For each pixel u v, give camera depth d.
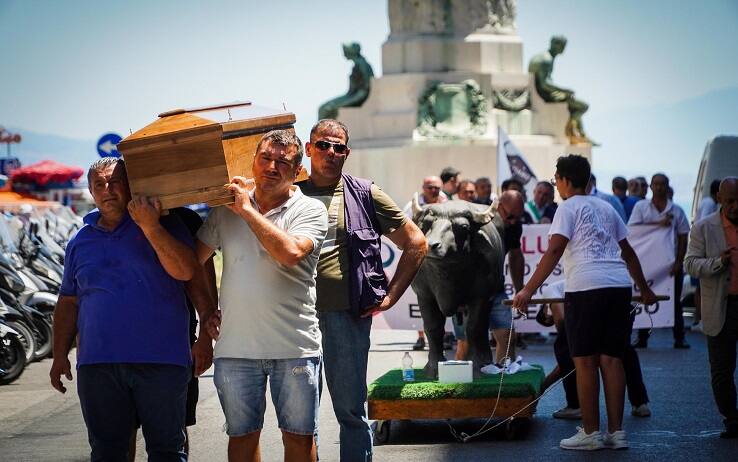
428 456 10.62
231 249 7.93
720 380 11.25
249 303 7.85
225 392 7.91
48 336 17.97
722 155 23.67
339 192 9.11
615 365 10.72
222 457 10.91
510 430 11.22
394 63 33.72
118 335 7.74
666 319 18.61
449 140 32.41
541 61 34.28
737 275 11.16
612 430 10.77
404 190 32.25
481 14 33.94
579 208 10.66
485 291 11.88
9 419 13.14
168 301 7.82
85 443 11.72
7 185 39.19
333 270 8.90
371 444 8.95
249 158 8.23
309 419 7.93
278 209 7.99
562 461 10.34
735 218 11.16
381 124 33.31
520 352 18.08
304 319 7.93
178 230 7.88
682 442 11.11
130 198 7.91
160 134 7.55
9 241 18.81
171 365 7.81
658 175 18.64
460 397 11.11
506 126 33.56
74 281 8.03
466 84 32.97
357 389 8.89
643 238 18.62
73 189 40.19
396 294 9.13
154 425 7.84
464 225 11.73
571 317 10.68
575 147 34.25
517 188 20.62
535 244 18.75
